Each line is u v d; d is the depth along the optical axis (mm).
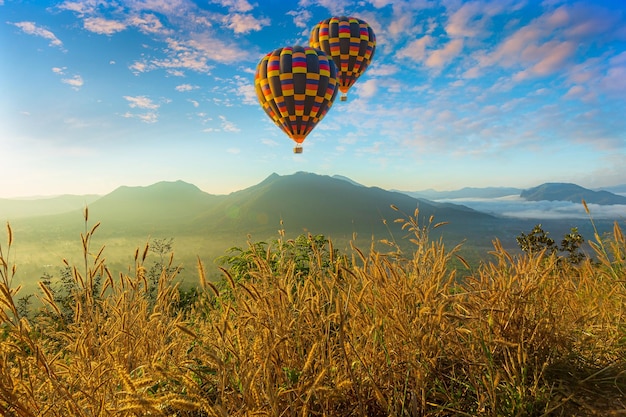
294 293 2312
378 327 2113
